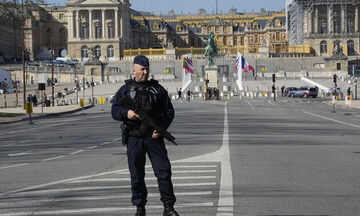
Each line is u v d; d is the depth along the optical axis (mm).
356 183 17156
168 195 11672
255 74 194000
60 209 14133
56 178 19172
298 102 101250
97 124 50375
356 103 93188
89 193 16109
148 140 11633
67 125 51281
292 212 13328
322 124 46812
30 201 15281
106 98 120938
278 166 20891
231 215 13031
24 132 44625
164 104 11875
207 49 141125
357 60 176750
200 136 34531
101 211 13781
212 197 15156
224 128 41406
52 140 35500
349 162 22016
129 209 13945
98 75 180375
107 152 26797
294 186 16672
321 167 20609
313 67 195750
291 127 42688
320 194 15453
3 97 120750
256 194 15508
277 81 158125
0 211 14133
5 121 58906
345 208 13719
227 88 142625
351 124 47125
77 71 186125
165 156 11727
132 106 11508
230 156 23891
